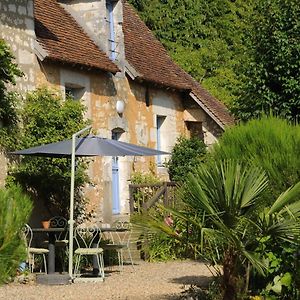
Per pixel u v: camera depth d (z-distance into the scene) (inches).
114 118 668.7
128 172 688.4
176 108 792.3
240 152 349.4
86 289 410.9
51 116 542.9
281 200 289.4
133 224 307.6
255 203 288.7
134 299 370.3
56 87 585.6
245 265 306.5
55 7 659.4
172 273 479.8
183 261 556.1
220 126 791.7
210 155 358.6
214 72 1120.2
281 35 600.7
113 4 698.8
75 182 562.6
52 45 589.3
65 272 472.1
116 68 653.3
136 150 460.4
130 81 702.5
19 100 535.5
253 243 292.7
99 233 480.1
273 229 286.8
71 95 607.8
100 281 444.1
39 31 592.4
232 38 1151.0
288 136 349.4
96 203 629.9
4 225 184.9
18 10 550.9
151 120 738.2
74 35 642.2
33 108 539.8
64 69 597.9
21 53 551.2
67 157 510.9
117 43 690.8
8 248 184.1
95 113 641.0
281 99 606.2
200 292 357.4
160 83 737.0
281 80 602.5
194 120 805.2
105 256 531.8
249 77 617.6
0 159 514.3
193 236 299.3
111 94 668.1
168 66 795.4
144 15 1153.4
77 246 498.6
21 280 444.5
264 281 318.3
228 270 300.2
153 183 612.1
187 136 810.8
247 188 287.4
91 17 674.8
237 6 1176.2
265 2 616.7
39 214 549.6
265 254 295.9
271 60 607.8
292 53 601.6
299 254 303.6
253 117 606.9
